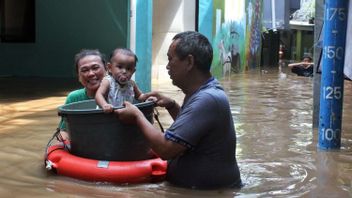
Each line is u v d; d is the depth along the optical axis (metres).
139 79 11.23
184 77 4.21
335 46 6.02
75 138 4.56
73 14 14.89
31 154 5.40
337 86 6.02
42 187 4.22
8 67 15.57
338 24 5.98
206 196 4.07
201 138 4.13
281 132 7.12
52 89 11.86
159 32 15.73
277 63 29.67
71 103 4.88
